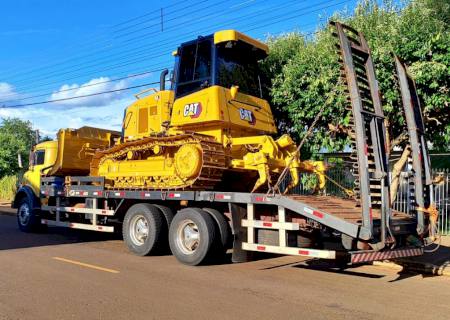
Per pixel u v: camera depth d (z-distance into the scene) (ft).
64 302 20.57
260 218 29.17
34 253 34.04
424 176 28.66
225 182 36.22
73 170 45.44
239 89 35.22
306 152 44.47
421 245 27.73
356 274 28.14
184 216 30.25
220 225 29.68
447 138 40.47
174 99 35.58
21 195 49.32
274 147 31.58
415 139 27.84
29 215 47.55
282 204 27.25
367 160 24.21
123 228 34.53
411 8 38.37
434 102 36.63
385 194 24.64
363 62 27.66
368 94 27.40
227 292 22.66
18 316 18.53
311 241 28.19
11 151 107.24
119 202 37.63
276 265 30.48
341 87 35.37
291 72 41.73
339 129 40.63
